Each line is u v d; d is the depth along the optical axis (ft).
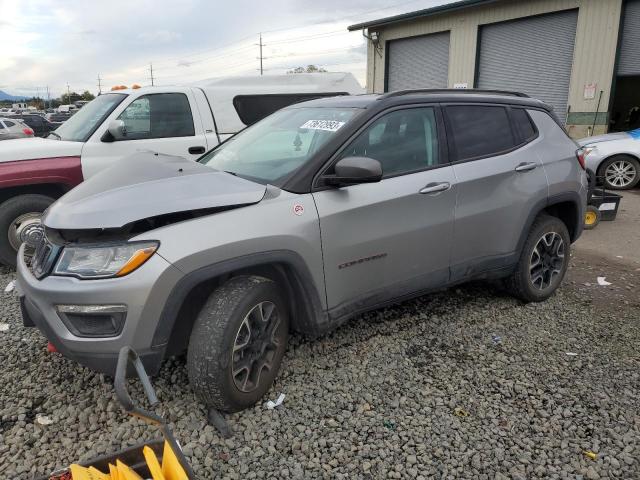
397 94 11.71
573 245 21.18
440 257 11.91
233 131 22.25
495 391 10.29
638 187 34.81
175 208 8.63
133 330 8.24
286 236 9.32
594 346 12.12
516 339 12.41
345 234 10.20
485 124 12.92
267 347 9.70
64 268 8.48
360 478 8.05
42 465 8.24
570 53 47.03
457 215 11.92
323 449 8.64
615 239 22.13
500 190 12.64
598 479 8.05
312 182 10.00
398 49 63.62
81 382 10.47
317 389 10.25
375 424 9.27
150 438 8.84
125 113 19.76
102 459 6.20
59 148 18.26
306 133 11.35
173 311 8.43
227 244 8.71
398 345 12.02
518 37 50.98
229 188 9.39
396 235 10.95
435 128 11.95
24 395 10.09
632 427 9.23
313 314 10.12
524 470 8.23
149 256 8.23
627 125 54.65
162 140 20.33
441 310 13.96
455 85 57.00
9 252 17.24
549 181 13.62
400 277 11.36
